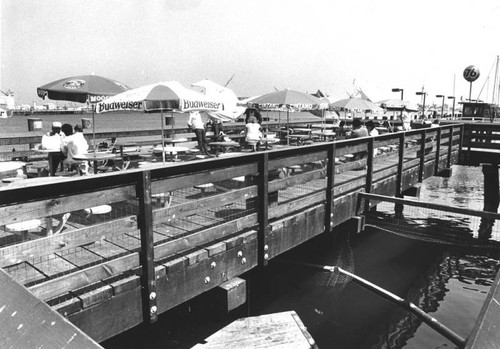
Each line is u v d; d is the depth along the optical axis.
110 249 4.69
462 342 5.64
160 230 5.43
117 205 6.73
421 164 12.65
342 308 7.23
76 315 3.64
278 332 4.77
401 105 22.28
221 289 5.06
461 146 16.88
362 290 7.56
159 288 4.34
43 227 5.59
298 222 6.67
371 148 9.01
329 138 19.27
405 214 11.97
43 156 10.77
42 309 1.59
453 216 12.81
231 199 5.25
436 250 10.21
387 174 10.45
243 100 15.92
